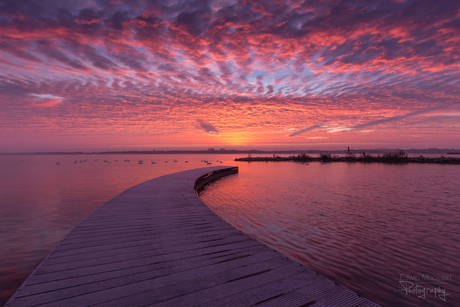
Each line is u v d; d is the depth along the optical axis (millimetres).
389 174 24344
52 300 2652
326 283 3080
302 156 61000
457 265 4992
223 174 26578
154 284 3033
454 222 8055
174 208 7738
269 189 16062
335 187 16344
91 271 3373
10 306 2521
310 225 7863
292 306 2576
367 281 4379
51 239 6992
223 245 4492
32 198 13633
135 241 4676
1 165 56281
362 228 7484
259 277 3232
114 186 18859
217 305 2588
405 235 6824
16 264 5367
